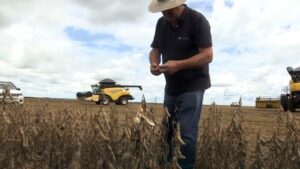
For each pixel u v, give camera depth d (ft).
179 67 6.27
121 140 5.48
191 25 6.42
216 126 7.25
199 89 6.45
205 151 7.02
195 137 6.44
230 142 6.72
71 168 4.78
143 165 5.24
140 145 5.23
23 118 6.45
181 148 6.32
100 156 5.47
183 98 6.46
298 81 31.76
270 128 14.57
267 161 6.36
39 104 7.32
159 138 6.02
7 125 5.98
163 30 6.75
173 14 6.45
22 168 5.53
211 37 6.41
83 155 5.81
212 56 6.41
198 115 6.48
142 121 5.23
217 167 6.83
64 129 6.35
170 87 6.61
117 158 5.57
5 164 5.48
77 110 6.64
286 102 32.17
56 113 6.98
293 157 6.17
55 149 6.27
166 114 6.20
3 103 6.43
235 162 6.65
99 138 5.65
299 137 6.39
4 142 5.57
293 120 6.31
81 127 6.33
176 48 6.56
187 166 6.35
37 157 5.82
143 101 5.34
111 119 6.37
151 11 6.43
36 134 6.20
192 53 6.51
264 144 6.38
